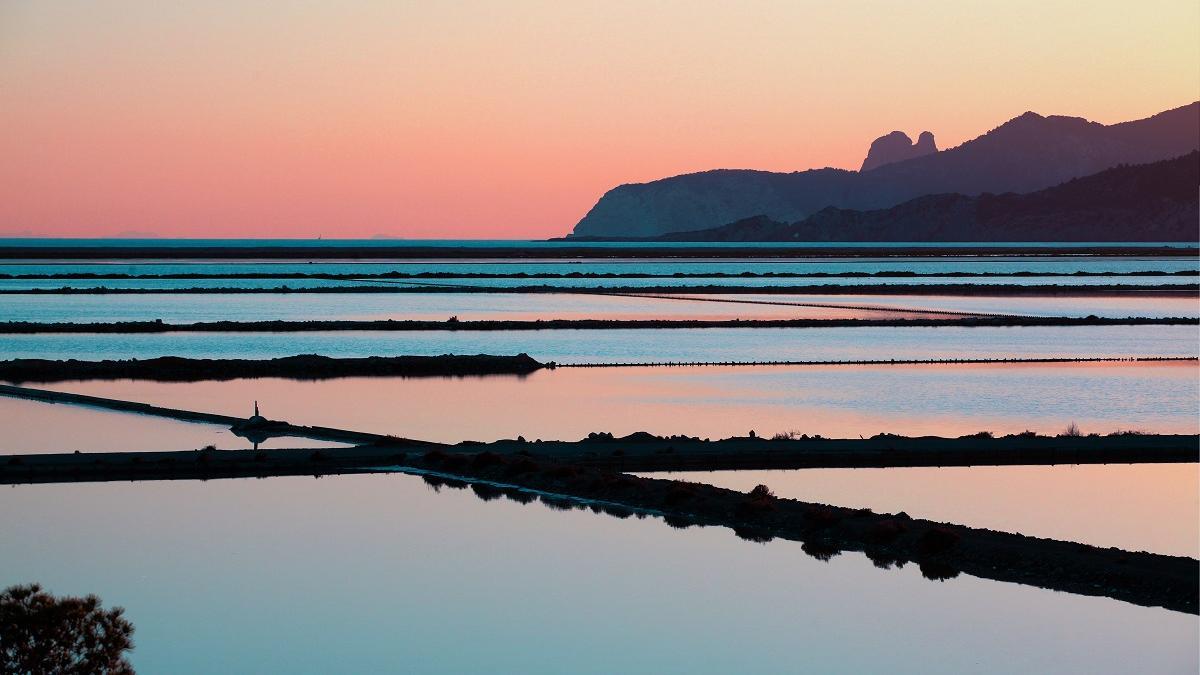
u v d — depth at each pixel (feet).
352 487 210.38
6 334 457.27
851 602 149.28
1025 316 561.84
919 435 261.85
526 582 157.28
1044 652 132.77
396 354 406.00
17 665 97.50
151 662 131.13
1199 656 130.62
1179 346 440.86
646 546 173.78
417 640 137.59
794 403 304.91
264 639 137.49
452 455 224.12
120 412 288.92
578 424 272.51
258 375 359.87
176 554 168.86
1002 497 199.62
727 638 137.69
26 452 236.02
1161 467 226.99
